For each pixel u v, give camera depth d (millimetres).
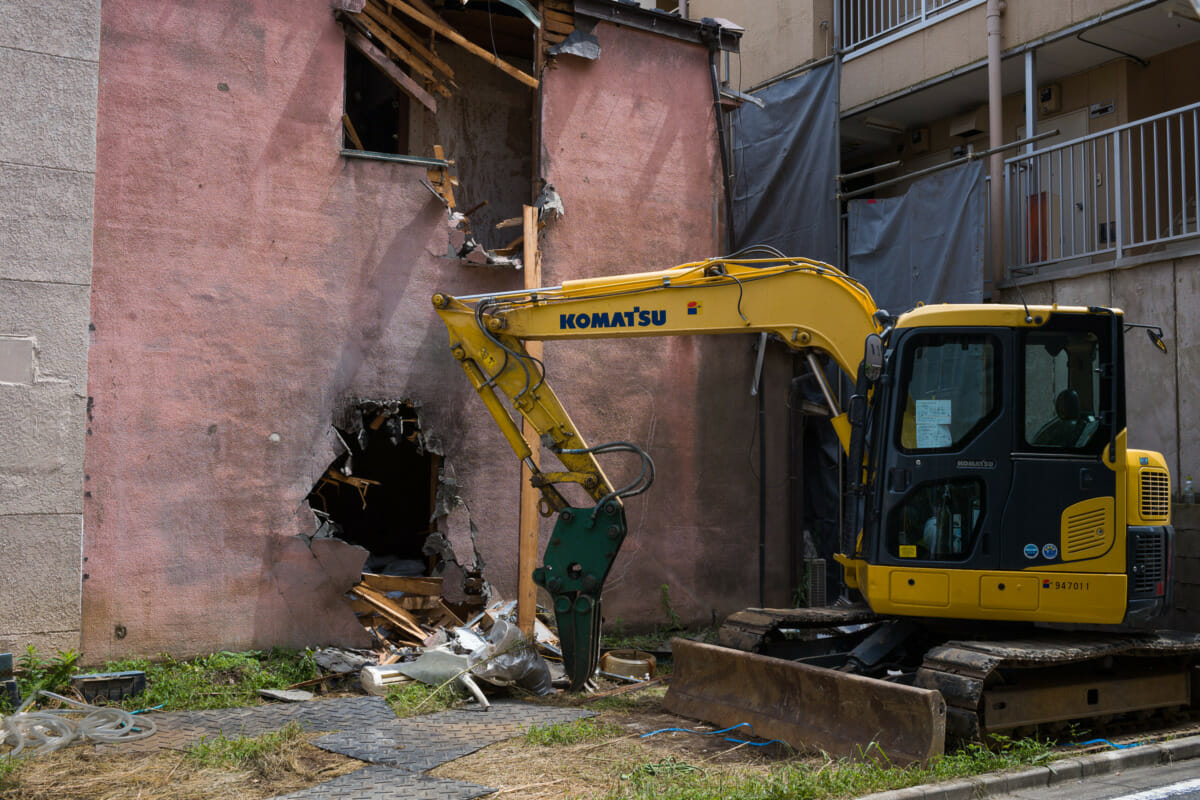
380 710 7398
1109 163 12500
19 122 7863
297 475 8938
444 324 9727
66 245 7992
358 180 9383
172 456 8438
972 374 6852
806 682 6531
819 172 11969
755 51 15523
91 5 8188
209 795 5473
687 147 11312
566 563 8078
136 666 8016
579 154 10578
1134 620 6879
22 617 7672
